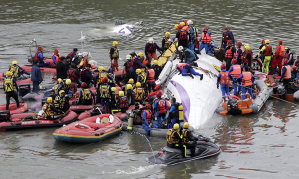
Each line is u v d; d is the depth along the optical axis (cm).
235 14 10200
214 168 2856
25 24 9556
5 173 2814
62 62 4847
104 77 4091
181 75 4359
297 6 11231
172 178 2706
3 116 3762
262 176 2716
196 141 3064
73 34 8475
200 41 5597
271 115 4069
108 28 9012
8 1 13062
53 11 11281
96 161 3033
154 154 3144
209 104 4097
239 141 3381
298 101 4566
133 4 12181
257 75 5178
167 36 5522
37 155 3161
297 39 7525
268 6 11300
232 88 4716
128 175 2767
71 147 3344
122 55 6788
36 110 4281
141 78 4366
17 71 4981
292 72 4922
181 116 3491
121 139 3528
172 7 11462
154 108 3697
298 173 2755
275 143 3319
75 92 4622
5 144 3400
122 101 3978
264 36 7812
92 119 3738
